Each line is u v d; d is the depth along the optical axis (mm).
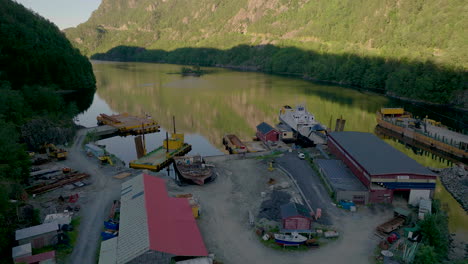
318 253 36531
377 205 47219
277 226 41844
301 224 40188
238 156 69062
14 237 36375
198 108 131750
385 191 47344
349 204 46062
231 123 108688
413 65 155750
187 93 167375
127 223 36844
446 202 51750
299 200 48375
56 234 36938
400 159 53125
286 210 41594
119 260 30953
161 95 161625
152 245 31500
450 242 39250
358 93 169625
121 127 97312
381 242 38094
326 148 72312
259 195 51219
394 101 147250
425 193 46406
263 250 37125
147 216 36469
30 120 75312
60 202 47656
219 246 37844
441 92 134250
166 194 44844
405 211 42969
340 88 186500
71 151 72438
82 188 53000
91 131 91125
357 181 51375
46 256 33094
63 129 78875
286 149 73438
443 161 73688
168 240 33562
